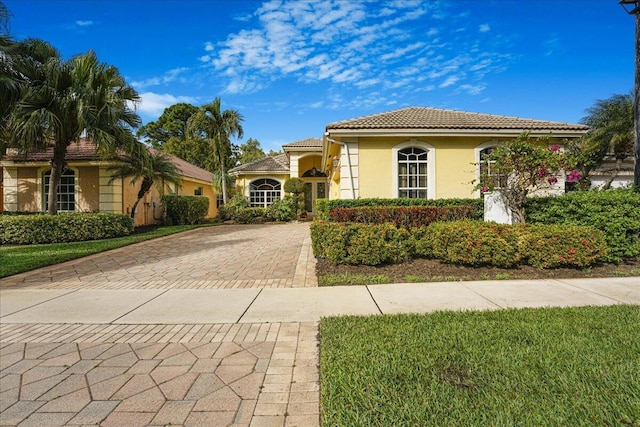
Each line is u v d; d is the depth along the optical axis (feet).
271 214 74.90
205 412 8.35
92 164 50.49
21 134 37.24
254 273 25.02
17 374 10.37
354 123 41.22
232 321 14.89
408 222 33.50
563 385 8.76
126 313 16.12
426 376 9.37
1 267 26.13
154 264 28.71
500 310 15.16
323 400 8.40
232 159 143.54
